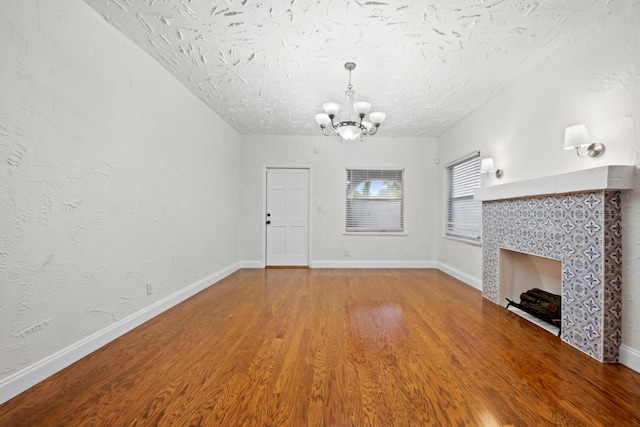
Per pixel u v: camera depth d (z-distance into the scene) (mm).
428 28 2084
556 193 2111
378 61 2535
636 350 1697
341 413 1333
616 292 1777
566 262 2078
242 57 2498
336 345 2037
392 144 5020
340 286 3732
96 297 1982
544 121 2467
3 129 1410
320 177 5016
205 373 1671
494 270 3027
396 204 5074
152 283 2602
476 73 2738
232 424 1264
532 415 1319
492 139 3268
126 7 1888
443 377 1630
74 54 1784
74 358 1792
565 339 2086
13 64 1445
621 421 1279
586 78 2053
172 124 2869
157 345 2035
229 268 4418
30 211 1541
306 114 3900
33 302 1558
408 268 4977
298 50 2381
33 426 1247
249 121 4211
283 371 1692
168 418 1300
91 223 1935
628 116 1762
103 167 2029
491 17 1955
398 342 2086
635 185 1705
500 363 1786
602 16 1907
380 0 1812
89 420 1285
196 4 1860
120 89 2176
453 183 4496
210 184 3746
